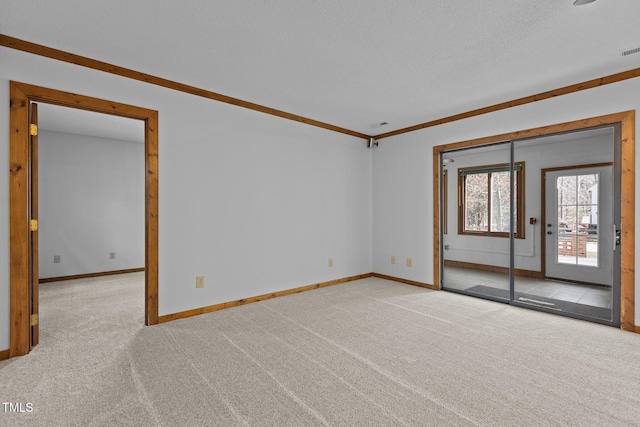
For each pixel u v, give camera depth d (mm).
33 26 2236
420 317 3342
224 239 3631
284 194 4199
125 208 5805
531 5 2002
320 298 4059
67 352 2502
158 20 2164
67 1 1953
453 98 3637
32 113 2609
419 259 4684
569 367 2283
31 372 2195
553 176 5164
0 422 1686
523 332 2936
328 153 4715
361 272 5219
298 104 3867
